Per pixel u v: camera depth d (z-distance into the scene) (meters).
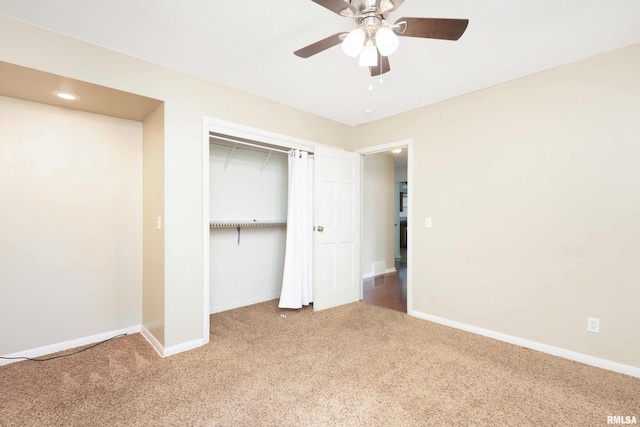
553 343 2.38
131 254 2.82
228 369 2.15
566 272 2.32
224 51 2.17
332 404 1.74
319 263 3.47
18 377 2.04
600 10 1.70
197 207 2.55
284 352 2.42
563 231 2.34
